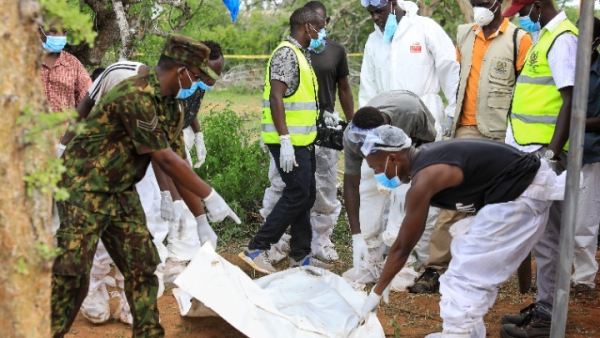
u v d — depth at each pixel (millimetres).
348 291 4910
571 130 3373
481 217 3961
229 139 7855
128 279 3842
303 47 5723
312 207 6379
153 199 5133
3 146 2234
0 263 2291
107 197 3674
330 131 5832
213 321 4867
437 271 5664
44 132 2281
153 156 3621
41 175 2283
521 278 5223
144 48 8344
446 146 3811
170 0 7301
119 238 3773
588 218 5355
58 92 5285
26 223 2307
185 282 4031
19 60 2242
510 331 4676
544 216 4031
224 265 4301
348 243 7078
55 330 3660
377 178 3918
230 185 7320
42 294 2396
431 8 10672
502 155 3852
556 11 4773
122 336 4637
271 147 5816
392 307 5285
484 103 5773
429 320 5047
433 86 6086
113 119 3570
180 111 3789
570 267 3459
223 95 18984
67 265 3562
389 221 5391
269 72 5715
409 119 4898
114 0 6613
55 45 4766
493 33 5746
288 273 5152
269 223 5785
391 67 6051
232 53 20344
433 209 5785
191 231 5609
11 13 2207
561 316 3502
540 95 4828
